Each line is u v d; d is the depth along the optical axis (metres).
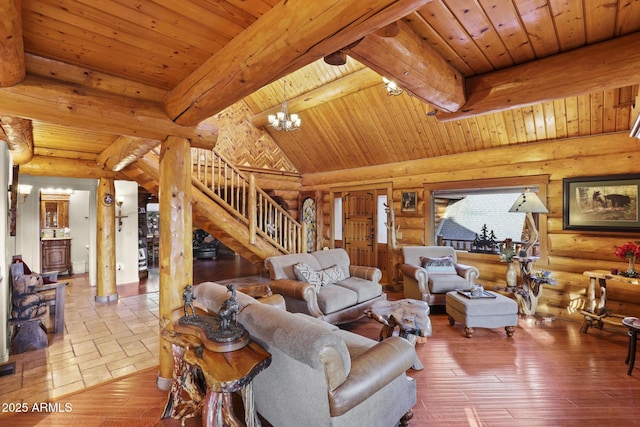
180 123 2.62
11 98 1.97
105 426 2.18
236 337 1.93
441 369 2.97
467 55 2.53
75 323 4.25
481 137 5.10
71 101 2.17
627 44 2.23
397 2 1.18
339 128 6.49
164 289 2.68
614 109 3.91
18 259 4.16
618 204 3.98
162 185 2.73
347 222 7.40
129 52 2.04
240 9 1.60
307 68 6.07
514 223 7.64
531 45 2.39
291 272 4.22
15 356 3.27
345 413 1.67
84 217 7.79
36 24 1.70
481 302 3.72
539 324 4.18
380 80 5.09
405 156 6.18
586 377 2.81
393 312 3.02
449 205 8.71
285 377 1.90
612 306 4.08
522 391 2.60
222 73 1.95
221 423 1.92
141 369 3.01
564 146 4.42
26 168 4.51
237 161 7.12
